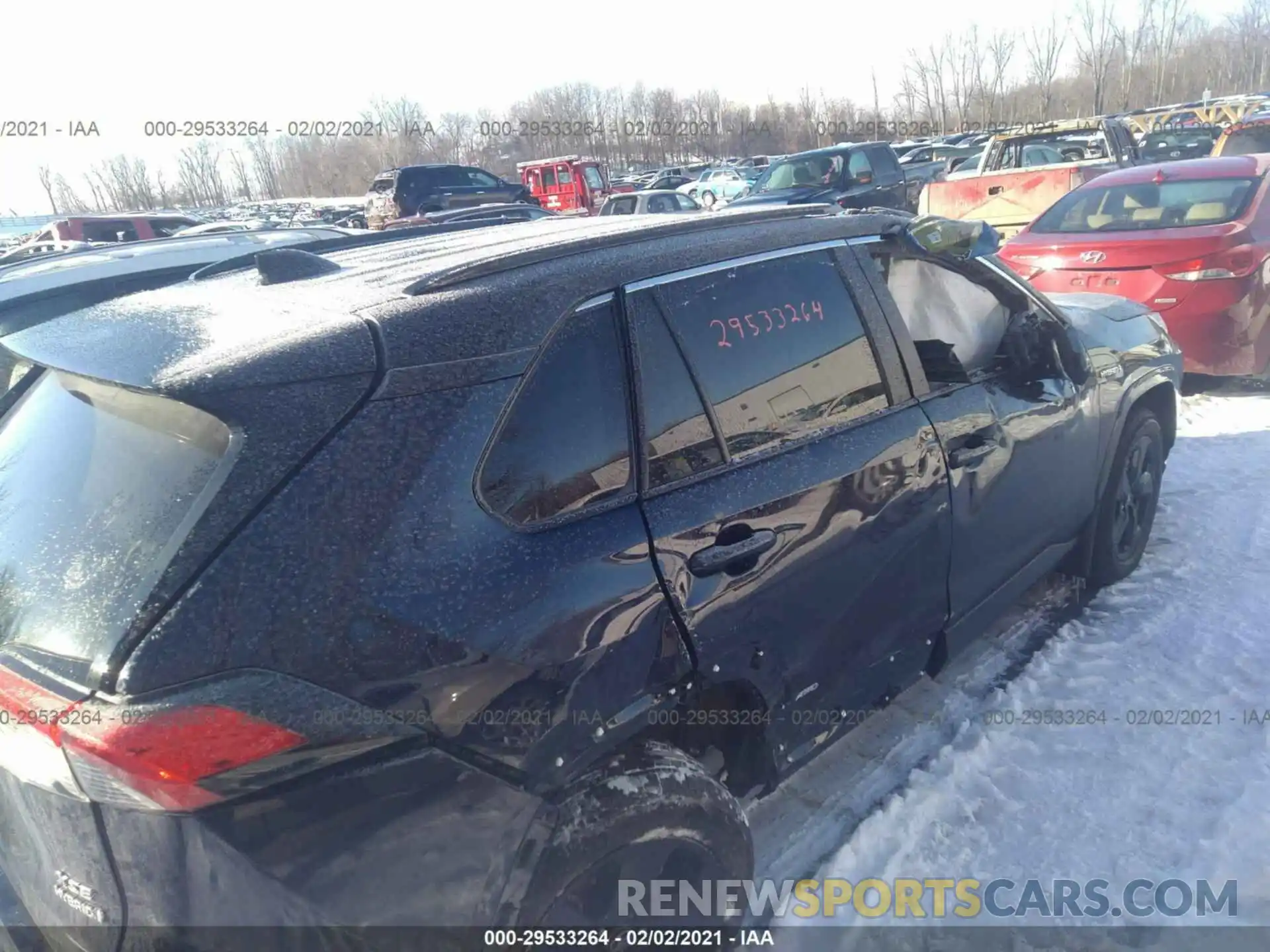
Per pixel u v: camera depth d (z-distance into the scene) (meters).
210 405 1.76
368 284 2.24
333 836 1.75
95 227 16.55
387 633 1.76
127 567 1.72
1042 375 3.56
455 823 1.85
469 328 2.04
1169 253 6.26
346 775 1.73
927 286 3.26
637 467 2.23
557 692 1.95
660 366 2.33
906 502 2.79
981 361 3.44
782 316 2.64
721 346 2.47
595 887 2.00
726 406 2.44
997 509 3.23
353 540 1.78
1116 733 3.27
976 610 3.29
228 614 1.65
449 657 1.82
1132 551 4.34
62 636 1.71
